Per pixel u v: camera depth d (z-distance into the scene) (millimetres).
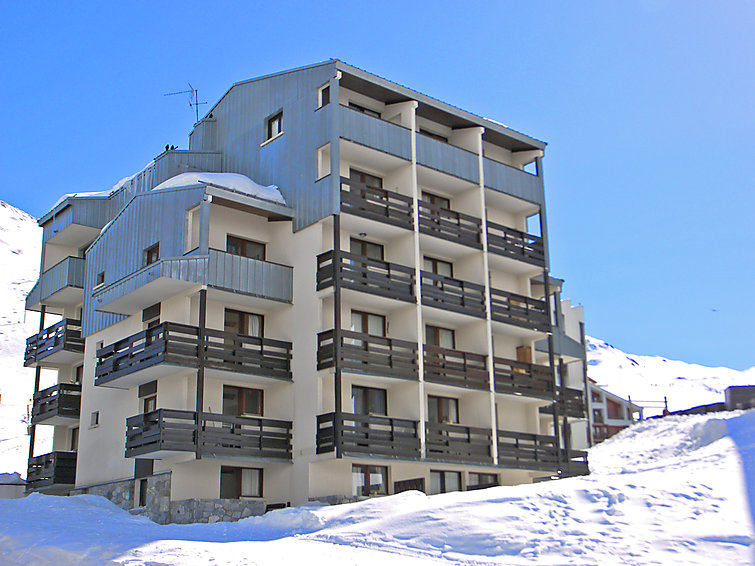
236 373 32438
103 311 35750
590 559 19000
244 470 32969
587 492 23594
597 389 77438
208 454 30875
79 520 26578
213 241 34000
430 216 37312
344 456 31391
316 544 20703
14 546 21484
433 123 40469
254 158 38375
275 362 33531
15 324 132500
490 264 40844
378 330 35844
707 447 32406
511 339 41625
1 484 43062
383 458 32625
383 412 34938
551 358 40969
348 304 34781
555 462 39531
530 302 41094
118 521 27172
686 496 23250
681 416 55344
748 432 33000
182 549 19922
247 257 33656
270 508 32906
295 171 35812
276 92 37781
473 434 36625
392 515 23016
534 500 23094
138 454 31031
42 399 42625
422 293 35938
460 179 39062
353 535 21359
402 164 37062
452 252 38969
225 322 33906
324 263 33688
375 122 35875
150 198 35719
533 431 40781
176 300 33344
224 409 33125
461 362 37781
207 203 32875
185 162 39500
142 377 33344
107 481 35812
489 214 42375
